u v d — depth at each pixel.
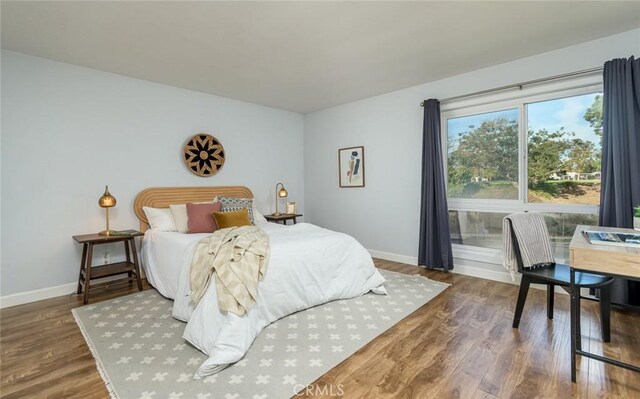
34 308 2.64
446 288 3.04
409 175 3.96
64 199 3.01
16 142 2.75
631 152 2.37
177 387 1.57
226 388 1.57
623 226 2.39
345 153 4.70
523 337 2.06
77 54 2.80
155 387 1.57
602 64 2.62
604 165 2.52
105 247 3.25
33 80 2.82
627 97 2.38
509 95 3.13
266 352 1.89
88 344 2.02
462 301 2.71
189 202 3.85
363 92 4.10
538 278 2.05
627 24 2.39
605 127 2.50
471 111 3.47
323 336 2.09
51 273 2.93
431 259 3.62
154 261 3.10
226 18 2.22
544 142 3.03
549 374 1.67
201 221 3.29
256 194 4.71
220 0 2.00
